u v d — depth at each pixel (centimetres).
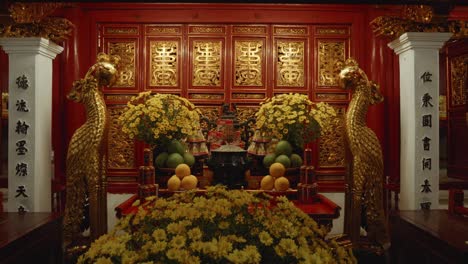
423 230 272
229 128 482
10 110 416
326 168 672
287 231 167
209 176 431
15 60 417
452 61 704
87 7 655
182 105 444
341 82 443
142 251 157
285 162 418
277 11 662
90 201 405
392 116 639
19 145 415
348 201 433
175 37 667
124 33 666
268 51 668
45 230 284
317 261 154
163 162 429
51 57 451
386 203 481
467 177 666
